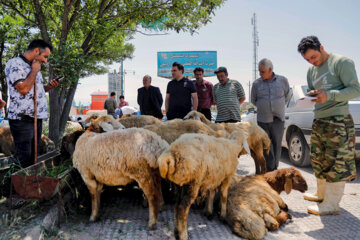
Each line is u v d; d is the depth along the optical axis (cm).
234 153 350
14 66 366
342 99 355
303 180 405
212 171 308
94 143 324
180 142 297
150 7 687
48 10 693
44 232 304
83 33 730
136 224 341
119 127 398
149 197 322
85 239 302
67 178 344
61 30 627
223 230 332
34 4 607
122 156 312
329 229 341
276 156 543
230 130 486
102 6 675
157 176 331
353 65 368
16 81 360
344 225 352
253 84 556
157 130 416
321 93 351
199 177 294
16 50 764
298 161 661
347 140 373
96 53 770
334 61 382
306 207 416
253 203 339
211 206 366
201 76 736
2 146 580
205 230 331
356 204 424
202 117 500
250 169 668
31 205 372
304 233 330
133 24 804
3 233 305
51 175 389
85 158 330
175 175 282
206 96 753
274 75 530
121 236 309
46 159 439
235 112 610
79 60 587
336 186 383
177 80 616
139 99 709
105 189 463
